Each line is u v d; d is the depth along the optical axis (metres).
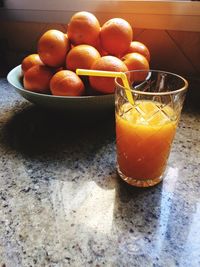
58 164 0.34
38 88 0.41
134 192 0.30
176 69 0.53
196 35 0.49
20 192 0.30
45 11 0.60
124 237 0.25
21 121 0.44
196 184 0.31
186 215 0.27
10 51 0.68
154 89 0.35
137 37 0.54
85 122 0.43
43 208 0.28
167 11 0.49
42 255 0.23
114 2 0.53
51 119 0.44
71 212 0.27
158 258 0.23
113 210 0.27
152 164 0.29
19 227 0.26
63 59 0.41
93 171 0.33
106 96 0.35
